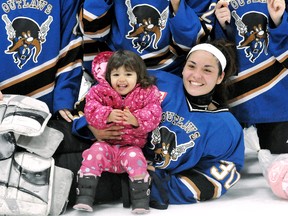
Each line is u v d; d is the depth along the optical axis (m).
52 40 2.59
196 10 2.77
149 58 2.69
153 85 2.43
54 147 2.37
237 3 2.78
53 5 2.59
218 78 2.60
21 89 2.57
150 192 2.39
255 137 2.92
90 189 2.28
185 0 2.75
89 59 2.79
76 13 2.66
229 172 2.49
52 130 2.41
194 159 2.46
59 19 2.61
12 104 2.38
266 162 2.79
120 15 2.64
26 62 2.55
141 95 2.38
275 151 3.05
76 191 2.35
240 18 2.79
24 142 2.33
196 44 2.67
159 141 2.47
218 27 2.74
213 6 2.76
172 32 2.65
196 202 2.46
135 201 2.30
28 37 2.54
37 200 2.24
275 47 2.78
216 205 2.42
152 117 2.36
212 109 2.60
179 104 2.53
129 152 2.35
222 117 2.53
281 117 2.91
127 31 2.65
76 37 2.66
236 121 2.57
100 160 2.32
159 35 2.66
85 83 2.84
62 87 2.63
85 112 2.38
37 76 2.58
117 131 2.38
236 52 2.75
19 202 2.21
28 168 2.28
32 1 2.55
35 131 2.30
